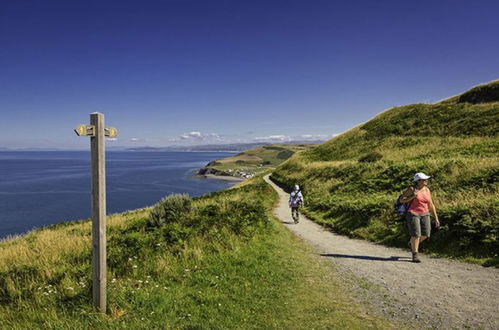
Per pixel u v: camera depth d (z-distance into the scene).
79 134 4.86
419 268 7.66
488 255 7.80
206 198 29.58
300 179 36.38
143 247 8.43
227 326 5.00
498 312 5.10
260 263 8.07
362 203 14.92
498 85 40.78
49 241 11.65
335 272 7.70
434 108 46.91
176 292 6.21
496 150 22.67
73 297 5.84
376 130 49.62
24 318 5.29
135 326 4.95
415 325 4.86
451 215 9.45
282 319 5.21
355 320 5.11
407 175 18.56
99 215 5.22
